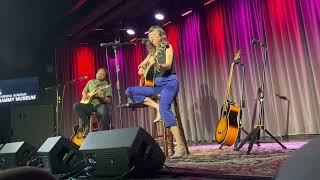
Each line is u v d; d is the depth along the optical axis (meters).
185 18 7.36
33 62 8.95
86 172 2.53
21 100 8.55
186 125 7.30
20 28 8.79
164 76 3.42
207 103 6.82
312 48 5.04
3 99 8.52
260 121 3.85
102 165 2.38
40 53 9.02
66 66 8.80
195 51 7.09
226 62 6.45
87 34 8.45
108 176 2.39
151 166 2.24
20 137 6.79
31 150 3.96
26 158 3.92
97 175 2.48
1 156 4.11
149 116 8.04
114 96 8.57
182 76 7.40
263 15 5.77
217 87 6.61
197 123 7.04
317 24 5.00
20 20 8.62
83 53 8.82
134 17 7.88
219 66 6.61
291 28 5.36
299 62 5.25
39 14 8.49
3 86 8.56
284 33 5.44
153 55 3.72
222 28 6.54
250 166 2.32
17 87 8.59
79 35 8.52
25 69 8.91
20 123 6.82
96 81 5.27
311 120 5.09
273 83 5.57
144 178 2.21
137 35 8.00
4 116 8.52
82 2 7.50
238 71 6.20
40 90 8.78
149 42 3.78
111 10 7.45
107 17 7.59
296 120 5.27
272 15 5.61
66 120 8.55
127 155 2.14
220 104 6.56
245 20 6.11
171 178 2.12
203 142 6.94
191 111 7.19
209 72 6.81
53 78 8.93
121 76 8.53
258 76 5.85
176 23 7.54
